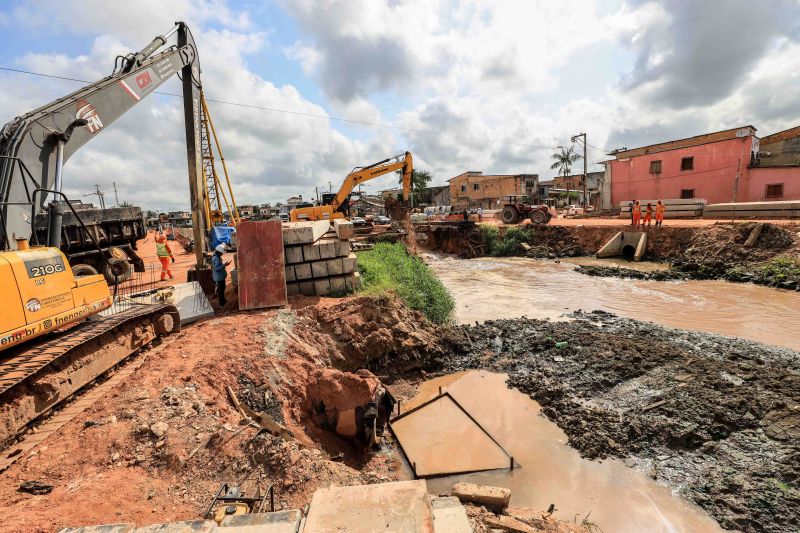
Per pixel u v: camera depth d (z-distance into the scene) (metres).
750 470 6.65
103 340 7.77
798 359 10.22
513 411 8.98
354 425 7.65
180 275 19.11
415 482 3.65
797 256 19.27
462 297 19.09
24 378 5.54
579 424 8.19
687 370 9.47
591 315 15.27
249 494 4.80
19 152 7.33
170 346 8.84
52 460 5.19
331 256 12.02
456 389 10.08
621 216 33.66
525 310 16.53
